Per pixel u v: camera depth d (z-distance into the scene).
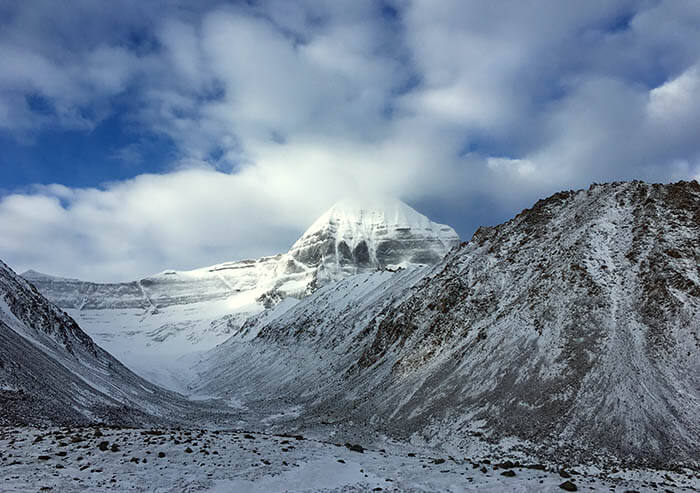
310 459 29.23
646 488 24.08
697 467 34.22
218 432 39.41
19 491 19.53
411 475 26.50
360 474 26.83
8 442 29.06
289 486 23.94
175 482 23.05
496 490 22.86
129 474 23.55
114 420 57.78
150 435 33.34
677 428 38.56
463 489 23.42
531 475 25.95
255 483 23.80
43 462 24.53
